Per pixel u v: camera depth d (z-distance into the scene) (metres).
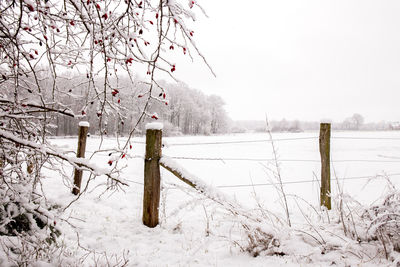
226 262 2.37
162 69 1.59
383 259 2.15
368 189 5.75
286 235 2.49
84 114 1.79
